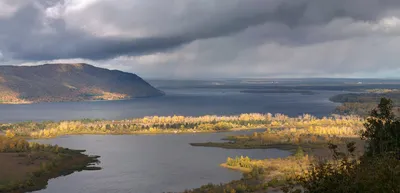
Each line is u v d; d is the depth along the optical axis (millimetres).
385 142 65812
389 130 68938
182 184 169250
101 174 193250
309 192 47719
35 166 197875
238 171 195375
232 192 131375
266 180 156500
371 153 66250
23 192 157875
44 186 167875
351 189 42875
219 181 173375
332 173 46281
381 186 41312
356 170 45312
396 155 59938
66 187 165875
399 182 41156
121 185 169000
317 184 46375
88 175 190750
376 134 69250
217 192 135625
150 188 162625
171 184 169625
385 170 42719
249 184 149250
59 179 181625
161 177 185000
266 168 184375
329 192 44812
